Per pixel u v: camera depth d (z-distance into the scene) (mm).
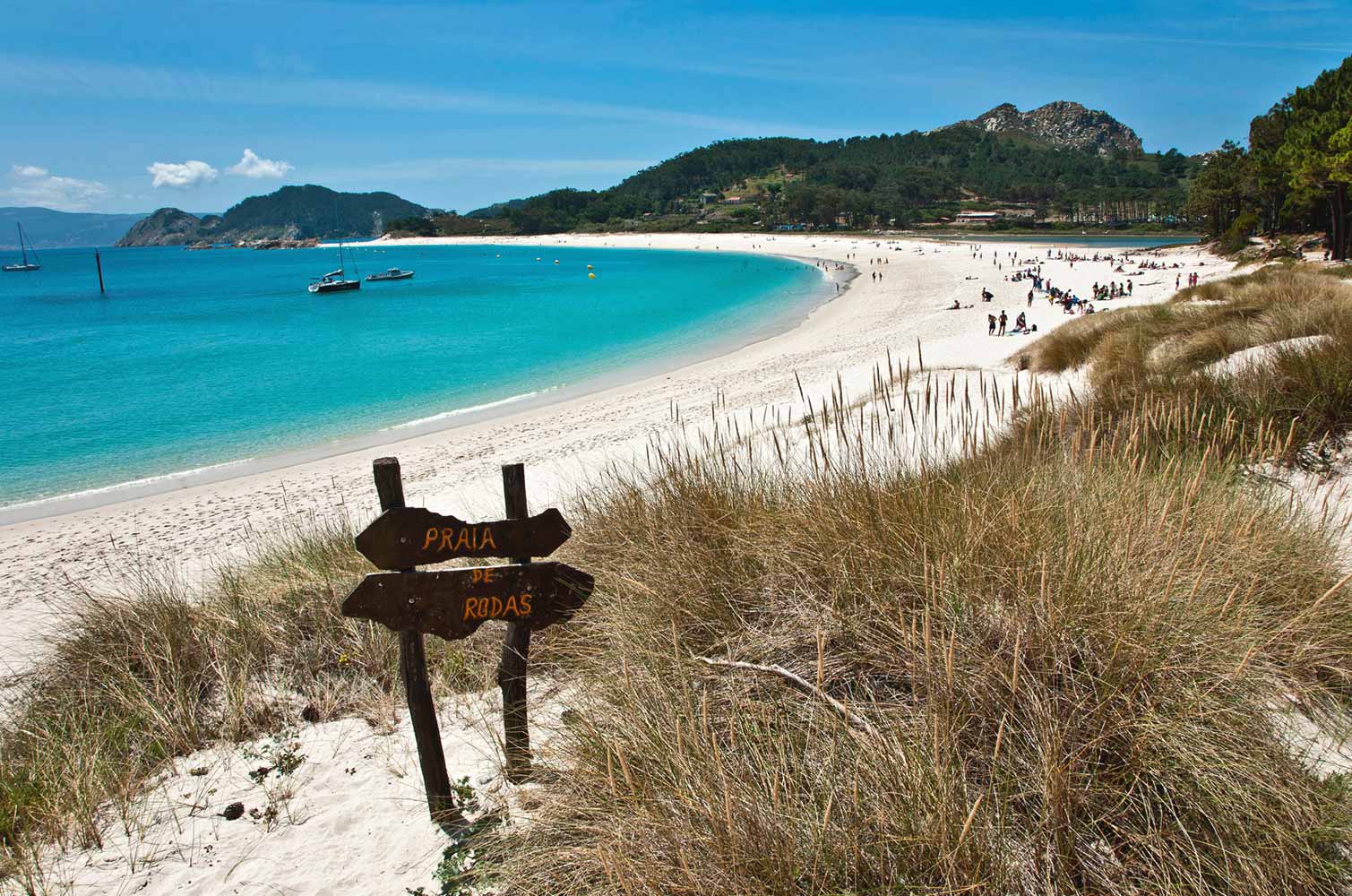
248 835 2752
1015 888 1854
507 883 2262
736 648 2857
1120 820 1978
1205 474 3955
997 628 2469
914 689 2381
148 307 61969
